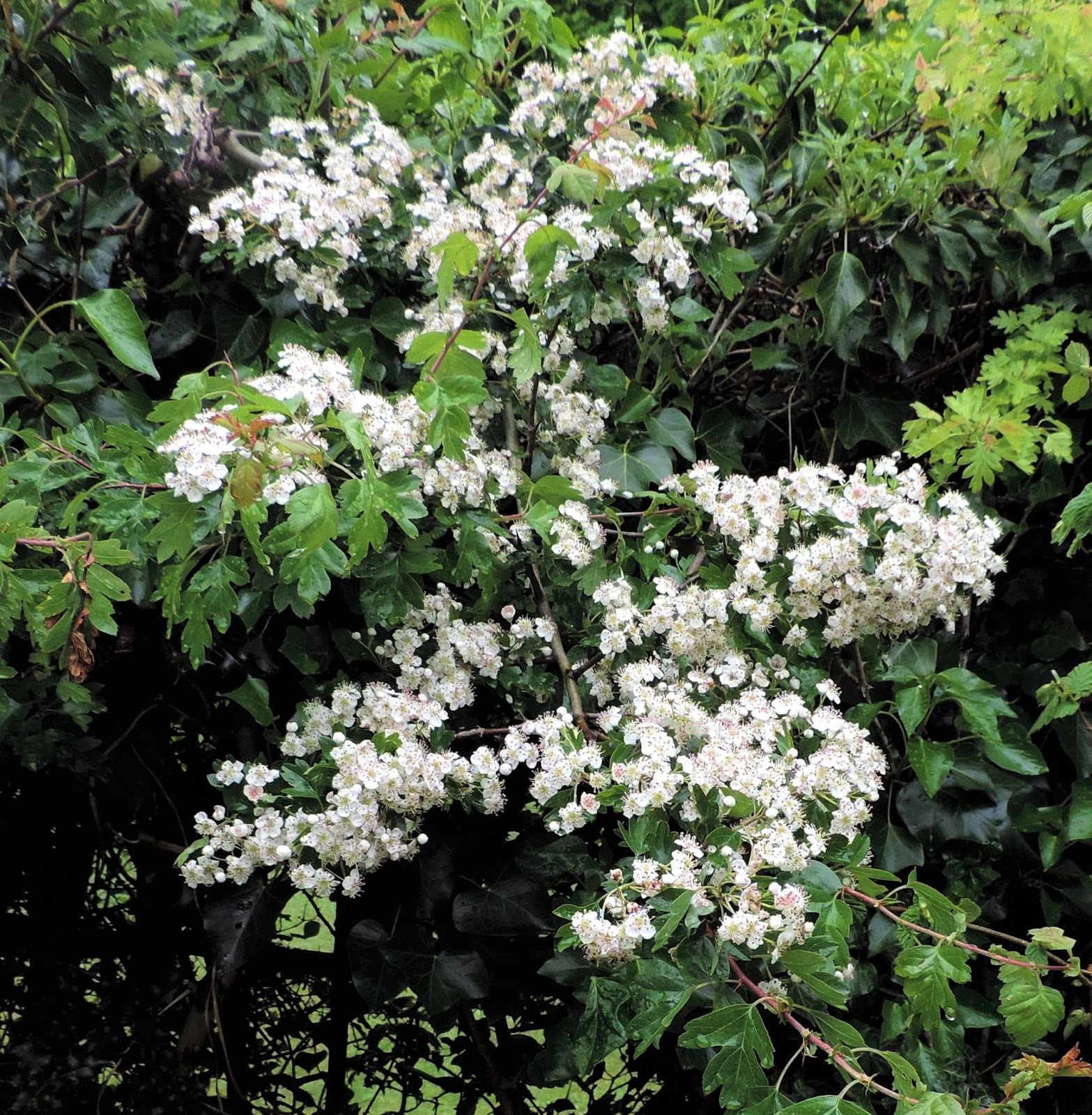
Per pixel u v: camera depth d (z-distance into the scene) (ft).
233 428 4.58
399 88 7.46
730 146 7.77
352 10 7.12
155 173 6.46
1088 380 6.86
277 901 6.18
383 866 6.41
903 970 4.92
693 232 6.37
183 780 7.54
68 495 5.75
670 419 6.89
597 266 6.36
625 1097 7.66
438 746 5.51
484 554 5.64
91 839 7.78
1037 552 7.55
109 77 6.14
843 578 5.96
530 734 5.78
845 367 7.47
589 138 6.33
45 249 6.70
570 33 7.64
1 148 6.40
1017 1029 5.06
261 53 6.79
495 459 5.89
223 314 6.64
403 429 5.27
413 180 6.81
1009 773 6.61
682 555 6.74
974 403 6.80
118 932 7.98
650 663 5.74
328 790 5.35
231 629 6.47
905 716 5.96
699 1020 4.57
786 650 6.06
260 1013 8.32
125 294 5.64
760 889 4.79
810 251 7.30
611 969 5.38
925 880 6.84
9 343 6.56
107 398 6.33
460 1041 8.24
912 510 5.65
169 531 4.85
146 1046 7.59
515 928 6.18
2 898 7.79
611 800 5.06
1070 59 7.13
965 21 7.22
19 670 6.25
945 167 7.05
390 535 5.59
